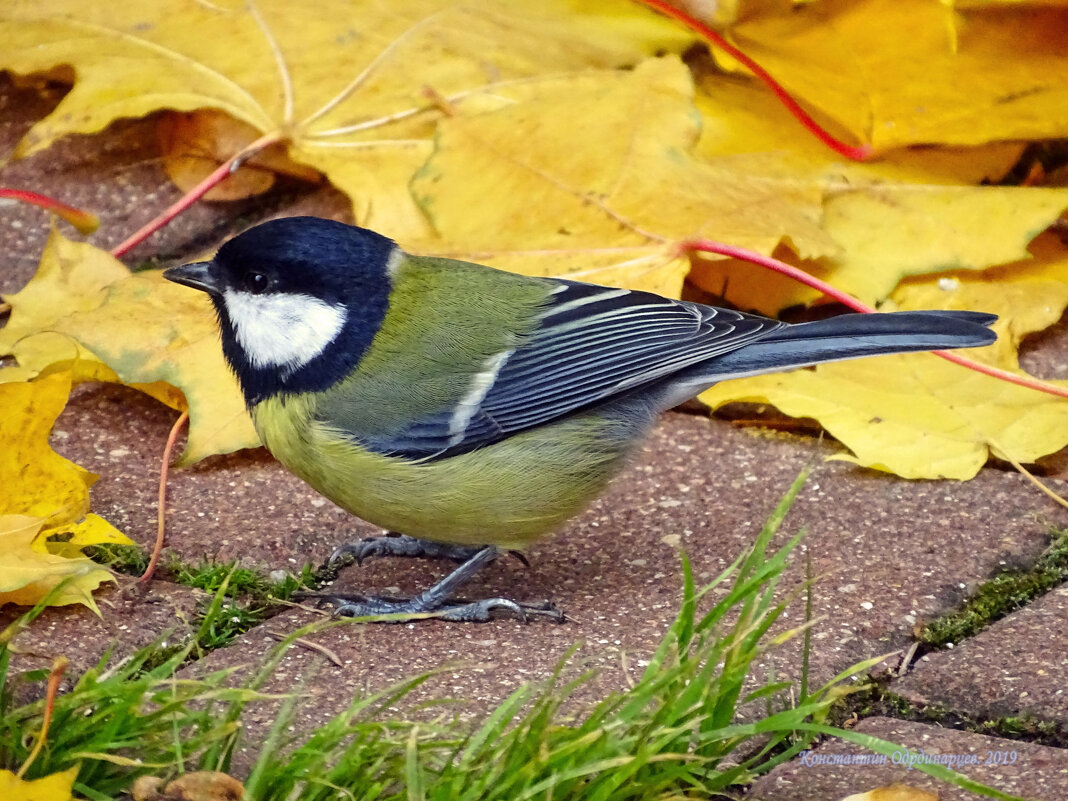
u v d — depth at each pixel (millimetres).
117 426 7816
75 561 5684
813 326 6770
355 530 7051
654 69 8906
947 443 7453
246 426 7270
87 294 8047
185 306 7562
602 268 8133
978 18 8961
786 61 9469
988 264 8586
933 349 6535
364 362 6328
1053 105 9000
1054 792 4840
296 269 6277
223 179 9539
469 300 6590
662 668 5359
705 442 7914
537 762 4285
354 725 4652
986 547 6801
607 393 6508
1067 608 6164
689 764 4453
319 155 9039
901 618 6160
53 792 4215
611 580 6691
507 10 10203
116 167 10031
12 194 7980
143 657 4945
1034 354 8570
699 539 7020
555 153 8586
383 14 9680
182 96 9125
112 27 9383
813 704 4574
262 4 9539
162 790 4375
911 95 9172
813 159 9273
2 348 7727
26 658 5570
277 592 6453
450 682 5602
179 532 6848
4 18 9406
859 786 4898
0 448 6074
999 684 5562
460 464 6270
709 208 8383
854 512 7180
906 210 8836
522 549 6715
